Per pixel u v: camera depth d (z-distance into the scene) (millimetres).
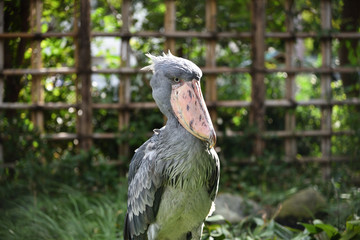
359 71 6520
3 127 6004
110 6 7082
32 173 5715
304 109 7102
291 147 6641
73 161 5965
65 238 4469
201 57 7328
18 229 4613
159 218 3318
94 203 5559
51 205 5219
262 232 4496
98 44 7070
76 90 6211
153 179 3197
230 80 7852
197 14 7184
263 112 6484
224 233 4188
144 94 6688
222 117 7191
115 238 4422
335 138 6723
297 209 4984
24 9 6023
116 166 6395
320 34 6426
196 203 3266
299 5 6922
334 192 5062
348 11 6777
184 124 3023
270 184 6332
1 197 5387
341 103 6555
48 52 6684
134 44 7043
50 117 6641
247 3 6859
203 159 3125
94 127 6734
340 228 4430
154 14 7023
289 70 6473
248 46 7211
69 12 6367
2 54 5980
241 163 6582
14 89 6277
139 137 6359
